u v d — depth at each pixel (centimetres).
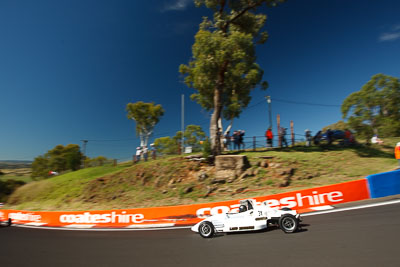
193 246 788
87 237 1125
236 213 862
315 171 1602
